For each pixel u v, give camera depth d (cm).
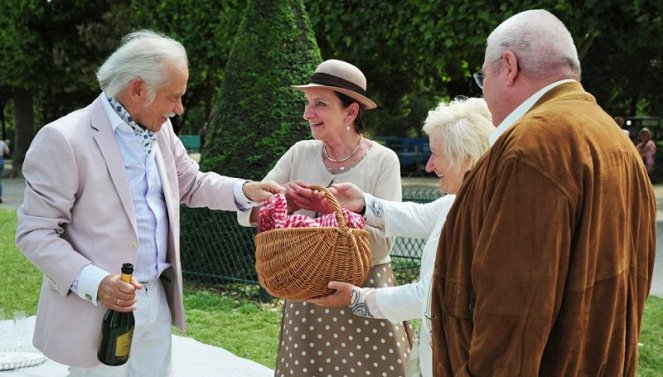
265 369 494
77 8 2064
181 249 755
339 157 332
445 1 1072
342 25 1184
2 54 2119
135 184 283
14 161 2411
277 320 630
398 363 320
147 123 280
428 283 255
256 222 336
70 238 274
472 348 181
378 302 266
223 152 729
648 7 968
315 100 326
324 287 271
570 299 178
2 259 921
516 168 176
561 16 997
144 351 298
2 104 3756
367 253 277
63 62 2084
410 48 1158
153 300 291
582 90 195
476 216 189
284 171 348
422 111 3083
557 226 173
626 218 188
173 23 1309
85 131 272
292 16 744
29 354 479
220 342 570
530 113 187
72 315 272
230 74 746
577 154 177
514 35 198
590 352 182
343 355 321
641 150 1975
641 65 2253
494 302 176
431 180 2227
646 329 600
